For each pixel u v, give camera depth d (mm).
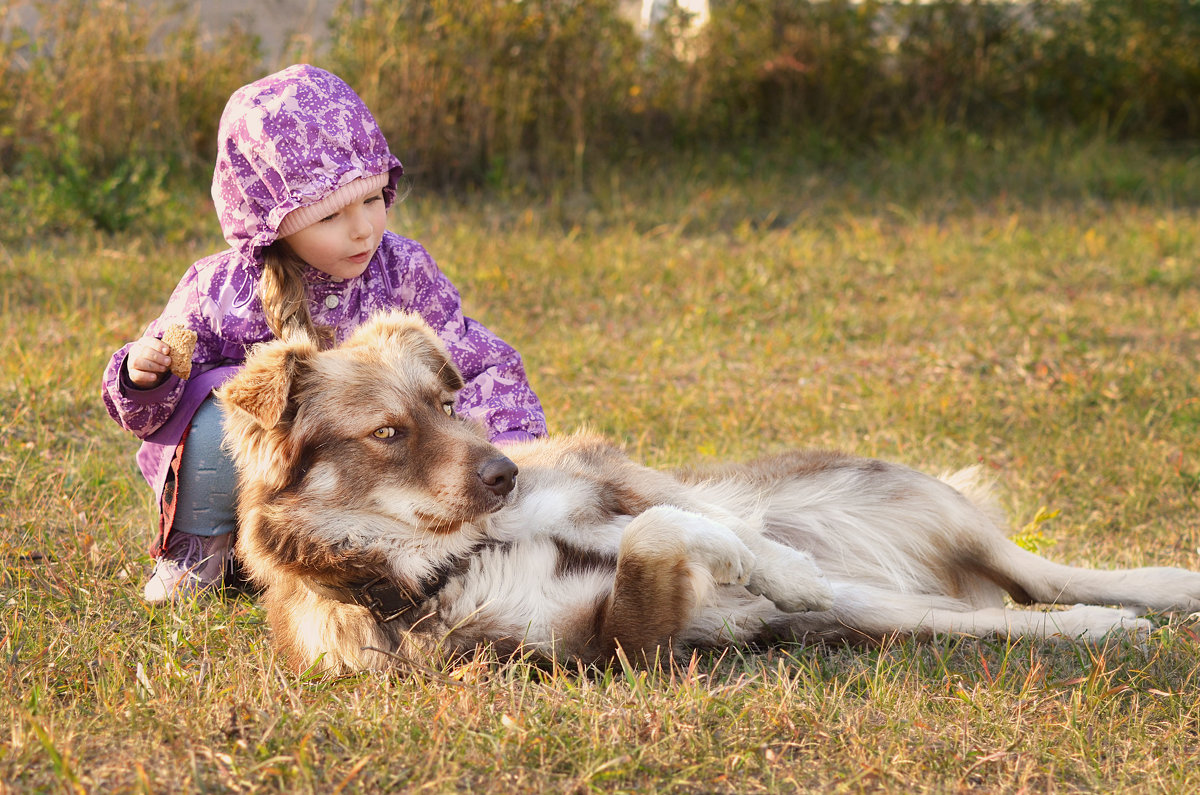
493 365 4285
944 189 12445
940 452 5859
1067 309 8461
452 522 3271
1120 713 3025
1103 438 5852
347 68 11727
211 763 2623
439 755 2668
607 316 8578
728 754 2742
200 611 3809
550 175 12266
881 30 14633
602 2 12641
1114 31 14320
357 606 3354
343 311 4125
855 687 3227
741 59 13859
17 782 2539
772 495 4055
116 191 10359
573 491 3555
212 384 3926
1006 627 3539
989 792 2629
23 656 3342
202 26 12180
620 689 3047
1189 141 14336
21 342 6805
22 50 11250
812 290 9117
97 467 5031
